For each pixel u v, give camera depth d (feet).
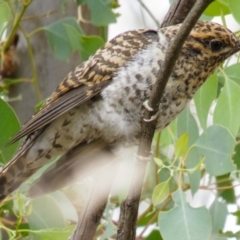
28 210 33.73
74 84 34.32
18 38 43.75
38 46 43.60
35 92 43.65
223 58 35.04
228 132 34.35
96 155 34.96
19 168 34.91
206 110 35.45
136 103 34.01
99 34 44.29
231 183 40.47
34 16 40.50
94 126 34.58
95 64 34.42
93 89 34.17
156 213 39.14
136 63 33.88
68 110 33.81
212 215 39.14
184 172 34.73
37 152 34.99
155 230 38.83
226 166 34.30
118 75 34.04
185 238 32.73
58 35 40.04
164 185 33.50
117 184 34.81
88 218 32.45
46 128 34.91
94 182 32.99
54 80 43.60
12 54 43.55
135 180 30.91
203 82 35.06
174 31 34.19
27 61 43.65
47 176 33.99
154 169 38.63
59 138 34.96
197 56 34.50
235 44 34.96
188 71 34.37
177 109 34.63
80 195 38.55
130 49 34.24
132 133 34.53
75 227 32.58
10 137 35.55
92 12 38.99
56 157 36.22
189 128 36.68
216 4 35.53
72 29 39.32
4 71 43.50
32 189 33.53
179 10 34.91
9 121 35.50
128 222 31.01
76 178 34.42
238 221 39.01
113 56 34.35
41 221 34.96
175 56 28.89
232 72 35.76
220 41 34.65
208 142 34.55
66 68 43.65
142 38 34.55
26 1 39.11
